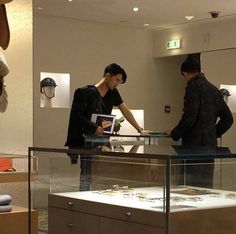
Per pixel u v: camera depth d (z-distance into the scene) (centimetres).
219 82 721
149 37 789
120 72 398
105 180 211
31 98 335
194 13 675
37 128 675
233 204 193
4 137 322
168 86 812
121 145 245
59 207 224
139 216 184
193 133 349
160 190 179
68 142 354
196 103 344
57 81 699
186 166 181
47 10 654
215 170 194
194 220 181
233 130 722
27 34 332
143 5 629
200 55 744
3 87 248
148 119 790
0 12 236
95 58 729
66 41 699
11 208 245
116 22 735
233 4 622
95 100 365
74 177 223
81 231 212
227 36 705
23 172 255
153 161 181
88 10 655
